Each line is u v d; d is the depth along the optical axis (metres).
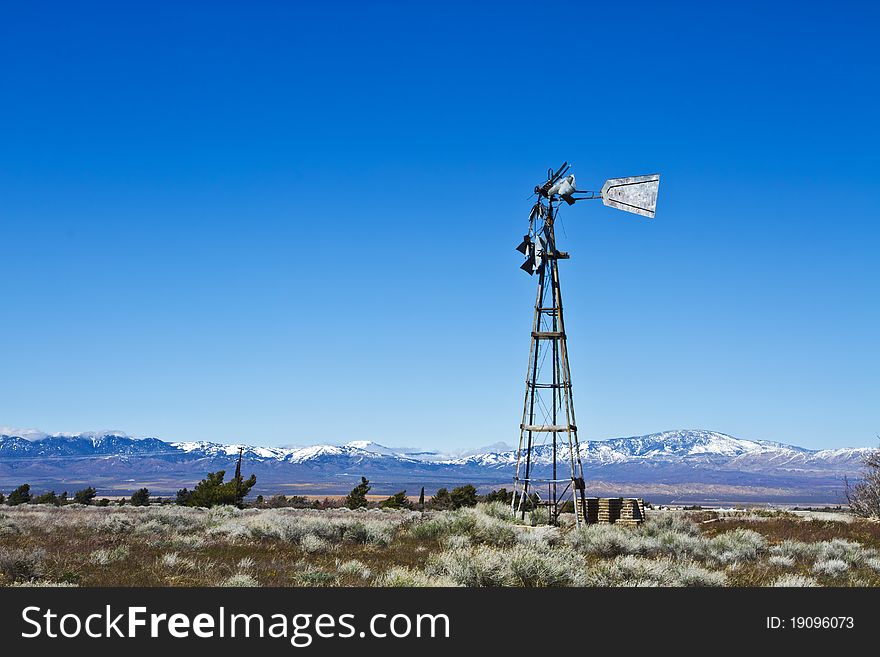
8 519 41.72
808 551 34.12
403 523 49.84
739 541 36.44
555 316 46.38
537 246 46.19
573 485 43.16
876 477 62.84
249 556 29.64
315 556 30.45
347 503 103.88
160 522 42.53
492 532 35.97
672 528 47.62
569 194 45.22
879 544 41.41
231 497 92.88
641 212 43.41
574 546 34.84
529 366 46.66
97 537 35.41
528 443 47.28
